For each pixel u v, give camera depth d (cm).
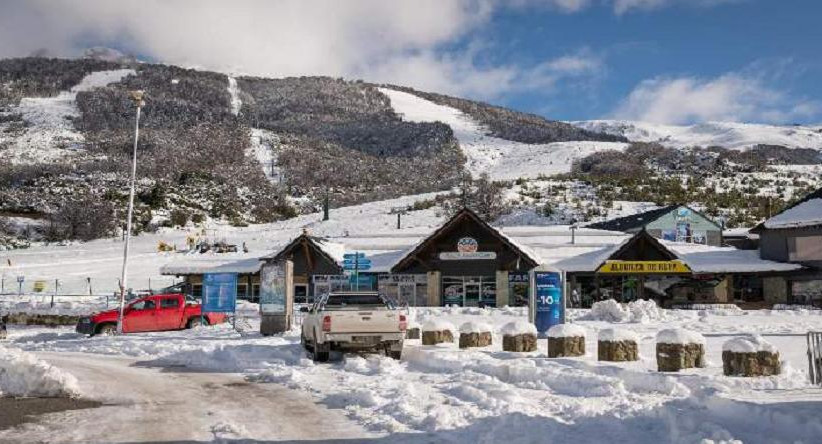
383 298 1972
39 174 16738
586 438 855
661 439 843
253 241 9875
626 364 1427
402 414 1041
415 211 11512
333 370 1639
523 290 4694
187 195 15012
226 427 966
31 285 6369
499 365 1448
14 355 1365
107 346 2350
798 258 4862
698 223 6831
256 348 2070
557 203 10762
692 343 1315
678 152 18150
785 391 1023
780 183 12356
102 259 8231
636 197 11056
